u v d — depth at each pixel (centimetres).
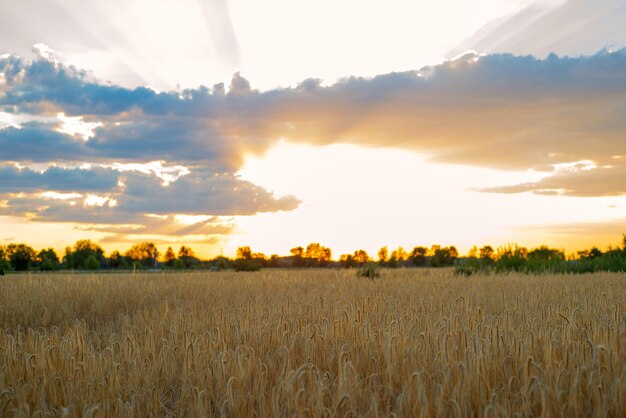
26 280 2295
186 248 10294
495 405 470
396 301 1259
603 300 1166
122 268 10150
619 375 543
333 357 664
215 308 1234
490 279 2156
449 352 629
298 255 9869
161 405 569
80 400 554
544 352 616
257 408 552
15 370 646
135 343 759
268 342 761
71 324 1266
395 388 583
